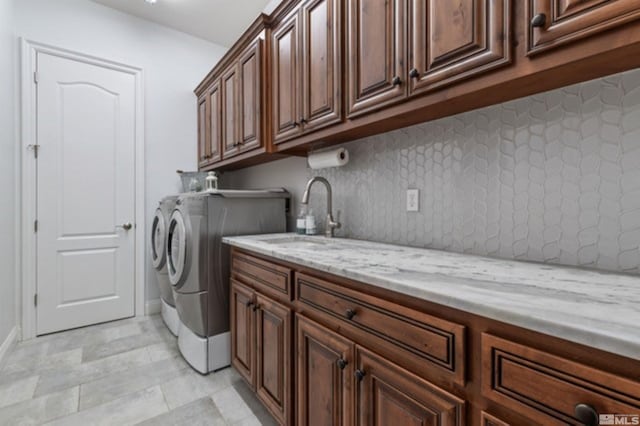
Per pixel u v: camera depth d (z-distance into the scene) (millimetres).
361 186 1764
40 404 1590
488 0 870
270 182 2682
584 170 953
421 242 1438
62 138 2523
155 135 2977
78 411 1540
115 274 2773
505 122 1129
